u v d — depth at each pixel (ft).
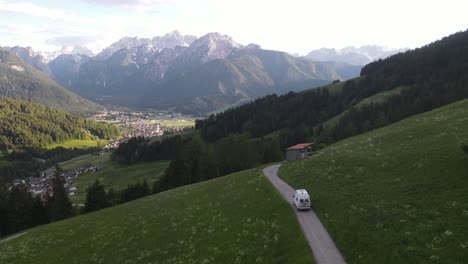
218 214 157.99
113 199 395.55
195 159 424.87
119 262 136.26
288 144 563.89
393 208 109.50
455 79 595.88
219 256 112.27
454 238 83.61
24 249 194.49
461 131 171.83
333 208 127.03
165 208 200.13
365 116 538.88
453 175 121.70
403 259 81.56
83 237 186.80
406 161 151.84
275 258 100.53
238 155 412.57
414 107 474.08
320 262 90.68
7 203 364.58
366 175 152.46
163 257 127.24
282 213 136.46
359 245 94.48
